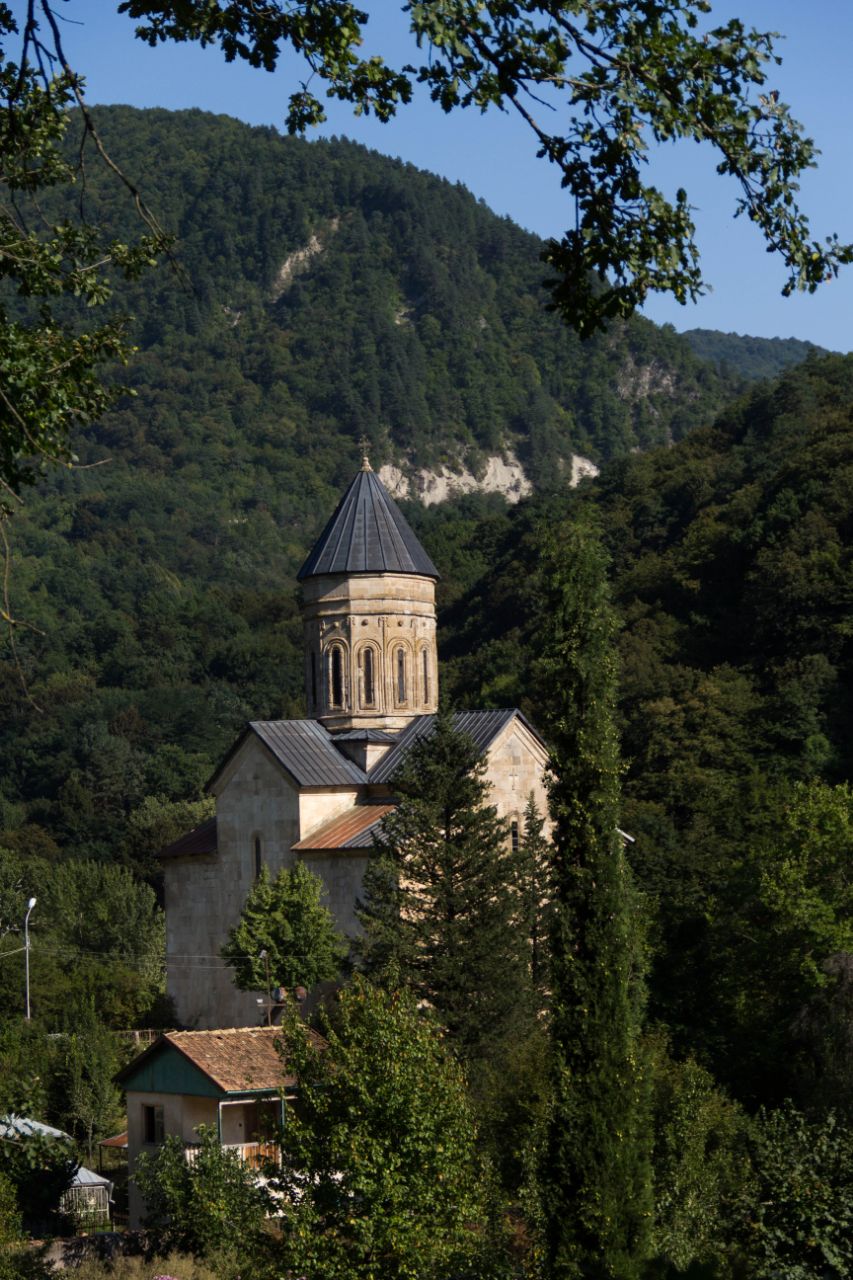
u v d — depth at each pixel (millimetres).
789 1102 49906
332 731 80000
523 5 18859
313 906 70375
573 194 19672
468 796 62719
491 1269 39719
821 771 123812
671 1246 41406
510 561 183625
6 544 19953
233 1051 59406
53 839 177750
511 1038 58250
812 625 138750
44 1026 89875
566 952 39188
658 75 18969
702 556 157875
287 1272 39469
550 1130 38281
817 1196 37094
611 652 41031
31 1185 60938
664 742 128625
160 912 126562
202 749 198000
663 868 96188
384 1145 39188
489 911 60469
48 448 20953
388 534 81562
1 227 22719
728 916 72562
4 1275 43000
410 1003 44562
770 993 66188
